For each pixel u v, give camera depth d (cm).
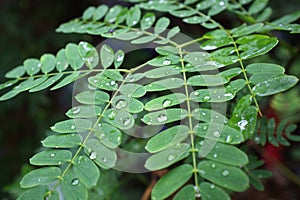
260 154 64
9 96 46
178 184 37
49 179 39
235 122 40
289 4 88
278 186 93
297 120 80
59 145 40
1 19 106
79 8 105
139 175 63
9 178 107
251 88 41
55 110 106
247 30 48
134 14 52
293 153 100
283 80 41
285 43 58
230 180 36
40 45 104
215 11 53
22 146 109
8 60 104
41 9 107
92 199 56
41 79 47
